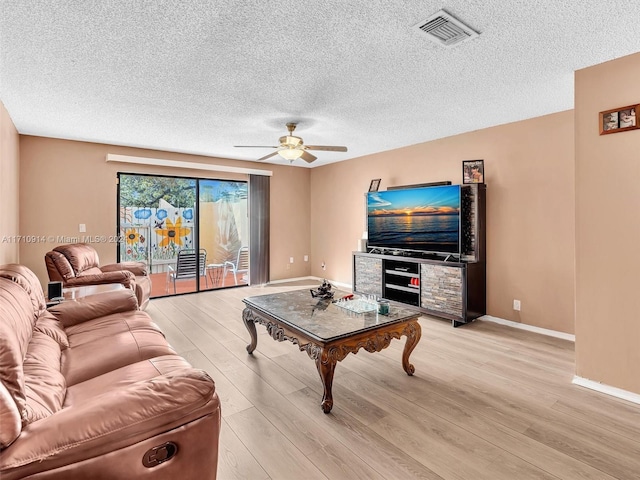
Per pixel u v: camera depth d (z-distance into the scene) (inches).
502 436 77.4
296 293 135.1
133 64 97.4
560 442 75.3
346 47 88.7
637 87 91.9
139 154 200.5
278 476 65.3
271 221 258.7
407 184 201.8
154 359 72.7
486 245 165.0
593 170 99.3
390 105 132.3
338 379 105.3
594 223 99.3
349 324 96.6
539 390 98.3
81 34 81.7
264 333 146.8
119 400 47.0
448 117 147.4
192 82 109.9
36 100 124.6
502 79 109.0
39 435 41.4
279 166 262.1
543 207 146.2
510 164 155.9
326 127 162.2
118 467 44.2
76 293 131.1
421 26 79.0
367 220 208.1
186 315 173.9
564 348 130.3
